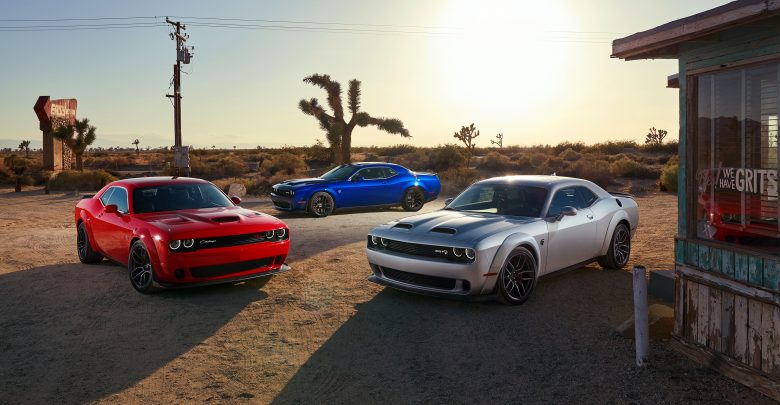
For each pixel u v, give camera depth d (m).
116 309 6.21
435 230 6.30
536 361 4.61
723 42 4.13
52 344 5.14
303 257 8.92
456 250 5.85
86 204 8.66
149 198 7.75
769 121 3.95
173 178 8.44
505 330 5.36
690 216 4.55
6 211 16.84
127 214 7.45
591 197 7.55
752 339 3.93
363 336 5.28
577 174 25.55
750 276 3.91
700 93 4.48
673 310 5.25
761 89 4.01
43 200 20.66
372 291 6.84
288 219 13.84
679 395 3.90
